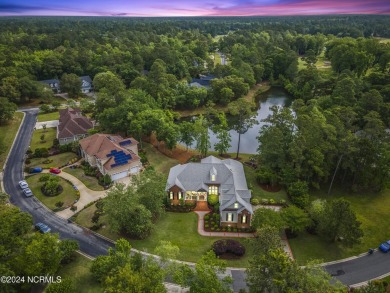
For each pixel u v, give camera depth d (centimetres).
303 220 6172
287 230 6600
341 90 11931
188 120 13538
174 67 17825
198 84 16112
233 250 5897
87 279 5225
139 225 6134
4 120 11844
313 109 10081
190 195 7519
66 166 8956
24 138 10712
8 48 19088
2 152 9269
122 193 6300
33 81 14375
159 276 4447
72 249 5491
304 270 4422
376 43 17175
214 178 7488
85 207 7206
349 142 7344
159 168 9075
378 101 10750
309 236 6494
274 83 18112
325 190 8081
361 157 7588
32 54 18088
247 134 12188
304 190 7312
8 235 5072
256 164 9219
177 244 6169
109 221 6059
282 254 4322
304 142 7538
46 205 7275
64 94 15762
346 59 15700
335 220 5853
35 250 4791
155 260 5428
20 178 8331
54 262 4988
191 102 13950
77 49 19062
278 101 15925
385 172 7581
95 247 6050
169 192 7375
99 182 8162
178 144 10919
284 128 8562
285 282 3947
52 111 13338
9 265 4684
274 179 7894
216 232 6556
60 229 6525
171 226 6712
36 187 7925
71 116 10969
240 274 5494
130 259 4841
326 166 7675
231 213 6612
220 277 5356
